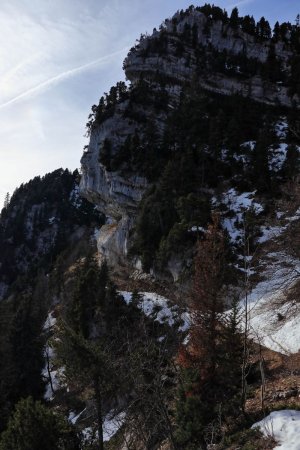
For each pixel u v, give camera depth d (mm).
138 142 59500
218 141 50406
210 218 37625
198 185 47125
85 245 95688
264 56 78750
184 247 37125
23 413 16875
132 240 51500
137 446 15242
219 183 47281
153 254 43625
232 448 13008
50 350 41906
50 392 34906
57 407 30125
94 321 32688
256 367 20812
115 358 18234
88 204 146625
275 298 23391
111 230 65500
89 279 35906
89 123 72875
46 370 39500
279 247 21391
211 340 17922
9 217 155875
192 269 33250
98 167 65875
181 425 14133
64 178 167375
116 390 16703
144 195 52562
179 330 27125
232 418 15562
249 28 81625
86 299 34562
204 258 19516
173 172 47156
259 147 45281
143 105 67125
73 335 16266
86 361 15836
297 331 23062
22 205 158000
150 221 45781
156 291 40125
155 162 55562
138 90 68500
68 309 40562
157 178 54344
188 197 38500
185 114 59125
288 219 23141
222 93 72125
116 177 59406
